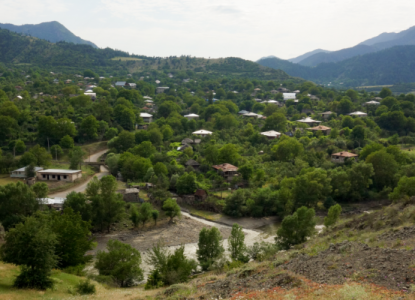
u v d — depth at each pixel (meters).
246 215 90.69
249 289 27.38
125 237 75.19
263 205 91.50
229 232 79.00
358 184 98.31
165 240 73.69
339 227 55.16
